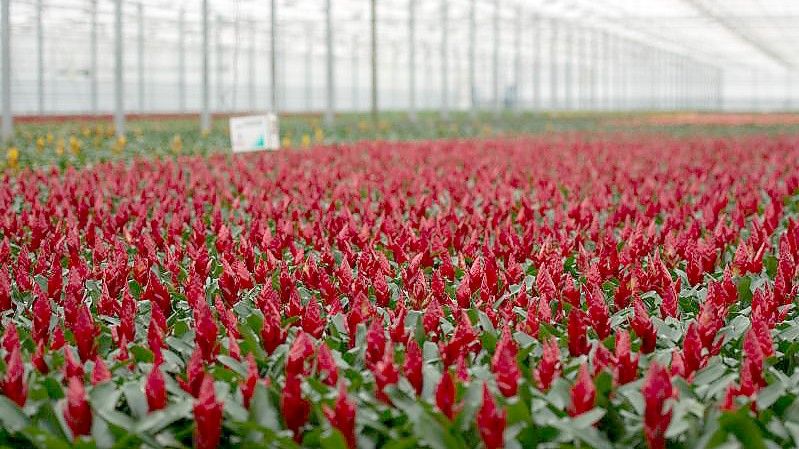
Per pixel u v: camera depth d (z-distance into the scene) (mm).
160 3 43344
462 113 74688
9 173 16438
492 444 3424
